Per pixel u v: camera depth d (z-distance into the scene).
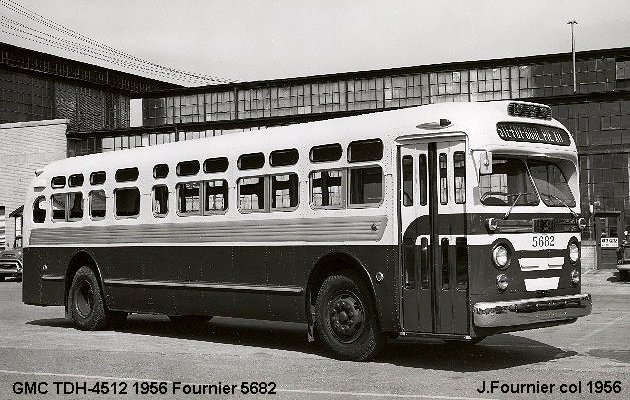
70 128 48.16
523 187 10.17
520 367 10.03
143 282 13.73
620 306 18.95
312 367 10.19
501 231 9.71
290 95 45.12
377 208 10.38
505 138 9.96
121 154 14.57
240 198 12.21
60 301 15.52
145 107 48.97
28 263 16.20
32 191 16.25
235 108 46.53
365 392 8.51
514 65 40.12
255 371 9.93
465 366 10.16
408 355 11.19
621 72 38.75
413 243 10.00
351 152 10.74
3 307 20.73
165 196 13.52
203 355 11.42
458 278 9.62
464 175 9.70
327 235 10.90
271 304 11.65
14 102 48.81
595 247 34.06
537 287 9.98
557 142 10.64
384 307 10.20
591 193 35.34
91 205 14.95
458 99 41.00
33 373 9.95
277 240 11.57
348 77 43.44
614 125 35.25
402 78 42.19
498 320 9.41
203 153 12.86
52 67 51.62
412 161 10.09
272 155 11.77
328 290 10.88
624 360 10.59
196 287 12.79
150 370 10.10
